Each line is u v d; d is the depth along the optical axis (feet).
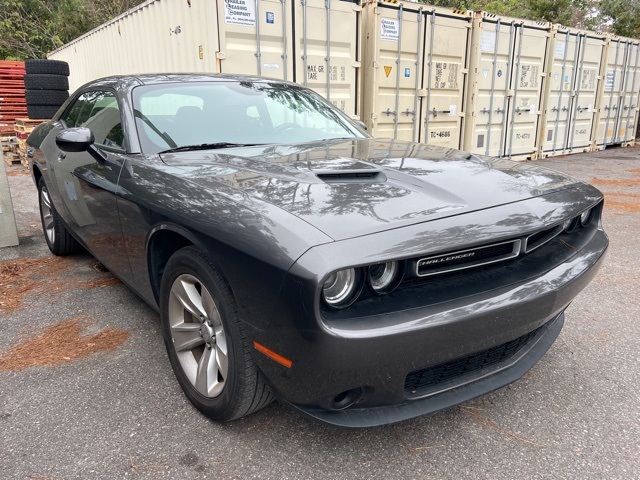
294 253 5.03
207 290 6.40
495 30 30.83
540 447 6.58
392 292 5.60
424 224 5.66
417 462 6.30
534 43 33.78
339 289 5.23
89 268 13.65
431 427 7.00
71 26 71.26
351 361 5.07
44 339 9.53
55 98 31.86
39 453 6.41
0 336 9.67
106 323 10.21
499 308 5.76
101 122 10.18
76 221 11.11
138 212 7.61
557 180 7.98
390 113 27.14
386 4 25.29
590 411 7.37
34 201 22.56
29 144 14.49
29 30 74.95
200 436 6.75
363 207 5.80
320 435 6.79
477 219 6.01
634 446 6.59
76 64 40.75
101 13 73.20
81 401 7.55
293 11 22.00
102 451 6.46
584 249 7.43
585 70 38.73
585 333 9.87
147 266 7.86
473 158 8.58
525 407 7.47
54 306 11.08
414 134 28.58
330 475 6.07
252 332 5.60
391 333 5.13
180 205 6.60
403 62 26.94
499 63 32.01
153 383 8.04
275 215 5.55
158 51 24.86
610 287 12.35
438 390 6.11
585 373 8.41
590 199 7.69
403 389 5.68
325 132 10.53
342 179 6.80
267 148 8.86
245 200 5.99
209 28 20.16
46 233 14.75
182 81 10.26
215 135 9.20
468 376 6.43
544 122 36.86
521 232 6.12
